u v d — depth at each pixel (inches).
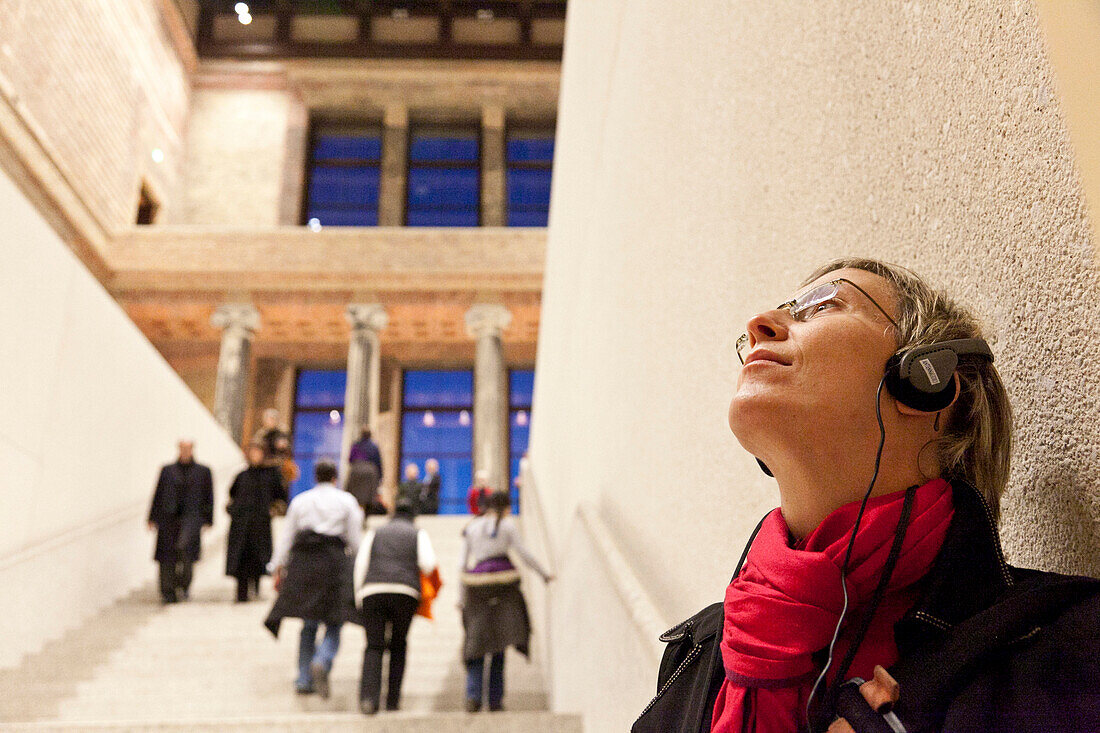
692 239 83.1
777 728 29.1
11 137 414.9
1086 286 31.0
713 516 69.7
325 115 703.1
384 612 163.0
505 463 582.2
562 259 211.5
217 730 131.4
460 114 707.4
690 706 34.5
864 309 33.4
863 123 49.1
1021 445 36.6
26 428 205.6
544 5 734.5
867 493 29.6
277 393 604.1
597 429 141.3
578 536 147.7
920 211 43.3
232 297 550.3
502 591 173.3
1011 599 26.1
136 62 571.8
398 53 701.3
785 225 59.3
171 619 233.6
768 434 32.3
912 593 29.7
